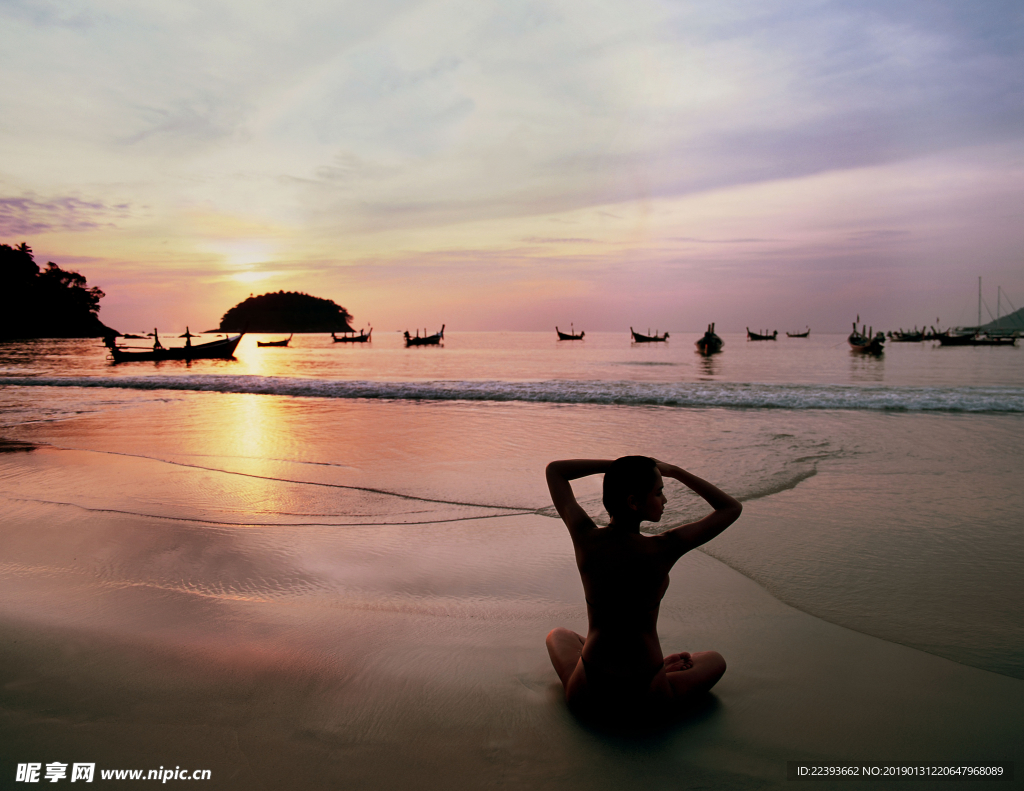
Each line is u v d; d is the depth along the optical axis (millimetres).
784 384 16250
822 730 2154
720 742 2076
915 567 3781
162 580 3586
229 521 4801
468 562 3934
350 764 1920
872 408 11789
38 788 1758
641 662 2096
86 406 12953
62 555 4016
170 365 38250
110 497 5523
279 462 7035
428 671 2533
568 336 116125
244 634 2854
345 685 2408
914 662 2656
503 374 29625
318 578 3656
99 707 2207
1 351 55969
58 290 129375
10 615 3023
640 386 15703
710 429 9172
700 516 4828
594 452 7457
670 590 3479
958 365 36125
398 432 9141
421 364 40938
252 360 47188
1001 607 3207
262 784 1810
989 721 2203
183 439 8625
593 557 2162
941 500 5246
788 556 3979
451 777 1864
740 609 3227
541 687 2420
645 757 1981
